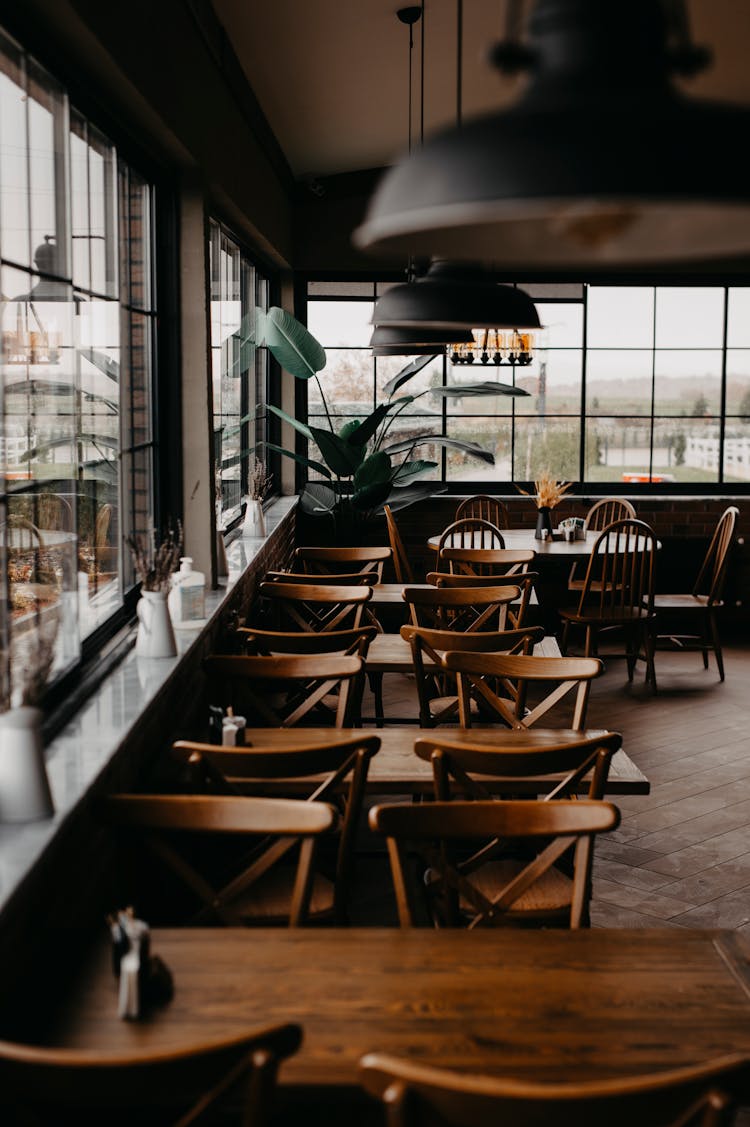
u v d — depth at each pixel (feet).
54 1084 4.62
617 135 3.25
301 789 9.98
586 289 27.12
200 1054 4.59
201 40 14.08
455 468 27.68
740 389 27.37
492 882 10.09
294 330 22.61
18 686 7.64
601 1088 4.45
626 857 13.60
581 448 27.53
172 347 14.37
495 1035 5.91
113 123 11.23
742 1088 4.61
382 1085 4.58
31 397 8.80
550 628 26.35
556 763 9.12
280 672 11.85
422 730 11.69
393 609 26.43
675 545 26.78
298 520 27.32
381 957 6.73
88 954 6.68
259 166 20.17
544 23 3.67
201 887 7.63
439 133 3.62
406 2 15.92
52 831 6.63
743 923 11.87
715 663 24.17
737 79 19.62
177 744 9.09
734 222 3.73
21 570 8.61
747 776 16.61
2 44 7.97
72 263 9.95
